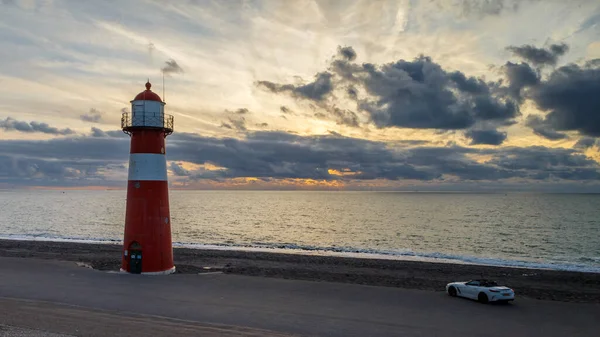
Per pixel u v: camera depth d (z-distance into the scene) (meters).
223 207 129.88
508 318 17.27
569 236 58.03
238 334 14.52
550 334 15.30
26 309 17.17
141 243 24.69
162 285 22.14
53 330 14.52
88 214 94.00
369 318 16.95
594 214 99.19
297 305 18.80
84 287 21.38
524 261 39.69
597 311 18.56
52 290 20.67
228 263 32.69
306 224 74.31
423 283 25.95
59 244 44.03
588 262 39.59
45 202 158.12
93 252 37.88
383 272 29.88
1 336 13.85
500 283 26.72
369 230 64.81
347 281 26.33
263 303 19.03
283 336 14.53
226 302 19.05
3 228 65.12
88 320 15.78
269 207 131.75
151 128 24.47
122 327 14.97
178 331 14.66
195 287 21.91
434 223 75.88
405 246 48.72
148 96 24.48
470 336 14.92
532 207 134.00
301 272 29.12
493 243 51.41
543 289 25.09
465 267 32.59
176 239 53.31
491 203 169.12
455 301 20.00
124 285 21.94
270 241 52.66
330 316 17.12
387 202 179.25
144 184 24.72
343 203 167.25
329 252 43.66
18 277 23.72
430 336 14.84
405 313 17.78
